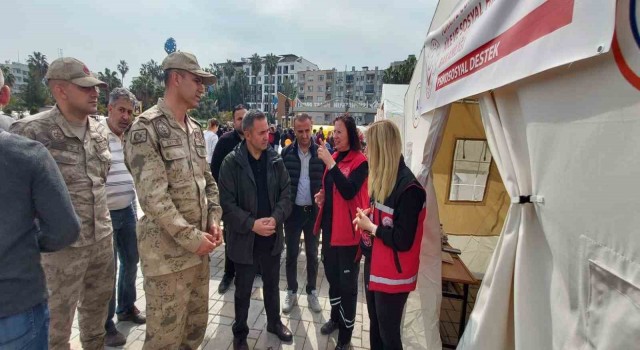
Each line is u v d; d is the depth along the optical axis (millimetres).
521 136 1406
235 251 2512
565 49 955
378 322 2145
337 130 2689
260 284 3826
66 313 2045
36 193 1313
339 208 2619
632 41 794
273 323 2844
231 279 3729
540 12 1084
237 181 2525
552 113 1132
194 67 1963
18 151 1257
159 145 1870
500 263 1445
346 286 2621
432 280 2475
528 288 1307
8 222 1229
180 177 1940
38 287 1354
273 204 2686
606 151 892
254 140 2496
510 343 1509
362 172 2592
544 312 1255
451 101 2117
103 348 2432
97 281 2295
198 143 2178
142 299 3381
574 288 1058
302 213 3361
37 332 1360
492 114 1581
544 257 1269
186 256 1978
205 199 2170
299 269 4348
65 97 1997
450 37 2209
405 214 1869
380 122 2043
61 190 1411
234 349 2631
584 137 977
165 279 1936
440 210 4340
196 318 2320
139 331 2867
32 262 1330
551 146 1149
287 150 3504
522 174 1392
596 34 841
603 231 915
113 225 2807
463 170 4168
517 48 1233
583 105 975
